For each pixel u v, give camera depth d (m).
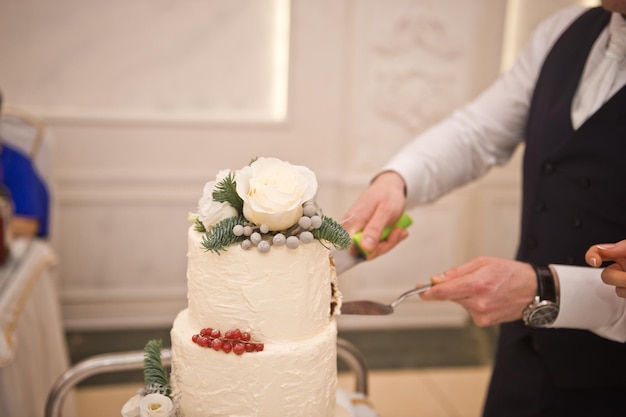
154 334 3.97
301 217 0.97
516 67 1.80
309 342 1.01
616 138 1.40
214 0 3.71
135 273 4.00
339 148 3.98
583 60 1.52
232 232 0.96
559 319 1.28
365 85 3.88
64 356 2.64
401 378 3.58
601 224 1.44
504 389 1.71
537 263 1.59
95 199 3.83
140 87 3.76
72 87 3.70
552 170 1.53
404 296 1.29
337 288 1.10
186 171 3.89
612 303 1.26
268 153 3.94
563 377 1.53
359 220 1.48
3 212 2.22
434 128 1.82
